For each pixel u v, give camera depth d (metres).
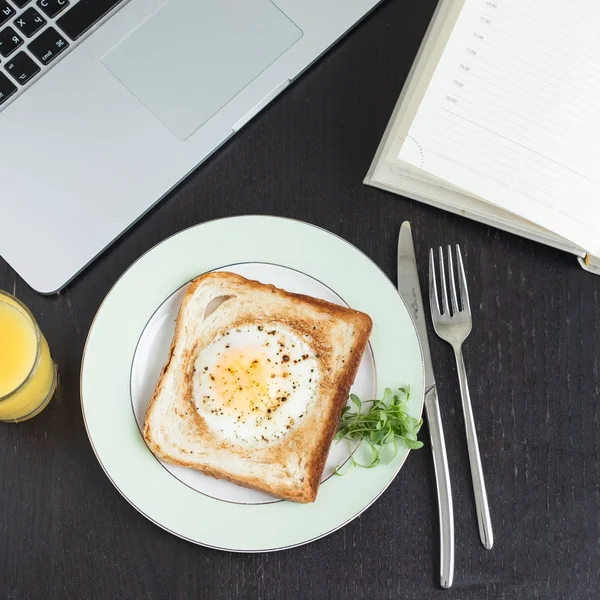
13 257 0.73
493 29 0.73
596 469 0.75
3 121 0.74
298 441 0.71
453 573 0.72
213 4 0.76
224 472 0.69
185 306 0.72
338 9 0.77
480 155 0.73
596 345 0.76
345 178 0.77
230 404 0.71
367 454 0.71
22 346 0.70
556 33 0.73
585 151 0.73
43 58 0.75
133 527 0.72
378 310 0.73
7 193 0.73
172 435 0.71
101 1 0.75
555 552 0.73
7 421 0.72
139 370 0.72
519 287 0.77
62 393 0.74
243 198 0.77
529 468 0.74
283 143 0.78
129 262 0.75
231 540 0.69
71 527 0.72
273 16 0.76
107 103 0.75
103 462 0.70
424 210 0.77
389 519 0.73
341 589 0.72
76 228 0.73
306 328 0.72
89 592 0.71
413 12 0.80
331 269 0.73
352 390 0.72
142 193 0.74
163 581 0.71
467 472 0.74
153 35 0.75
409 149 0.72
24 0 0.75
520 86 0.73
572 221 0.73
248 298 0.73
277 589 0.72
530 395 0.75
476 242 0.77
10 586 0.71
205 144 0.75
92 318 0.75
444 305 0.76
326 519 0.70
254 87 0.76
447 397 0.75
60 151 0.74
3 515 0.72
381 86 0.79
